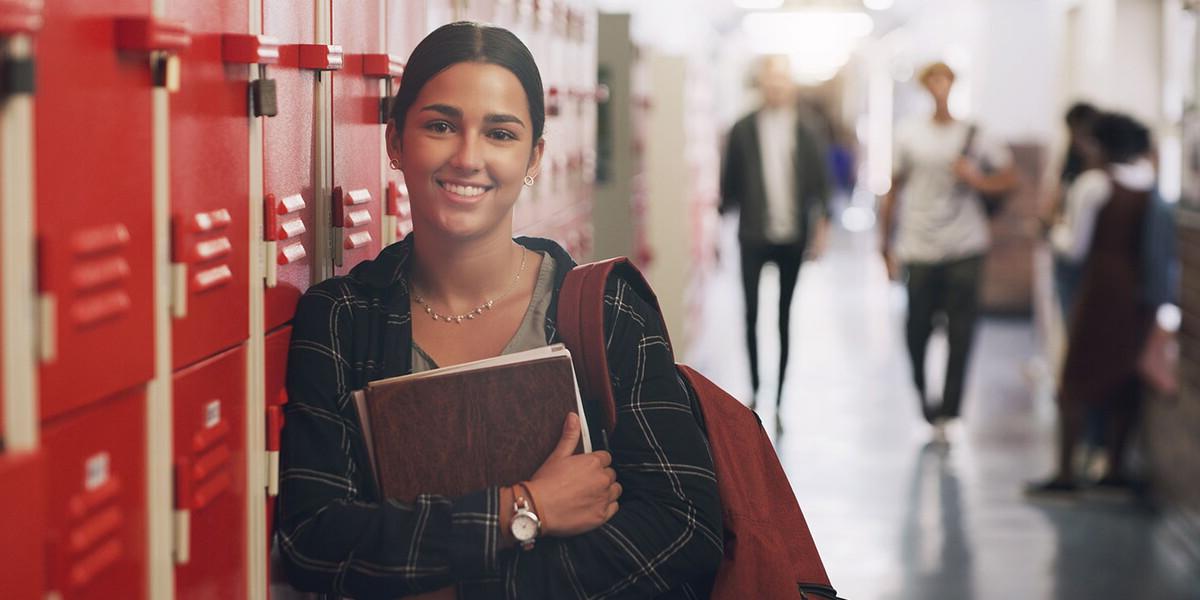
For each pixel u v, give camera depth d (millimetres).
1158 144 7676
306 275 1875
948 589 4273
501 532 1688
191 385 1440
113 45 1214
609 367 1802
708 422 1904
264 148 1679
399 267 1865
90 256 1167
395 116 1823
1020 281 10734
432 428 1724
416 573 1672
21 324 1042
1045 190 9555
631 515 1762
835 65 23094
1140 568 4508
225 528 1572
